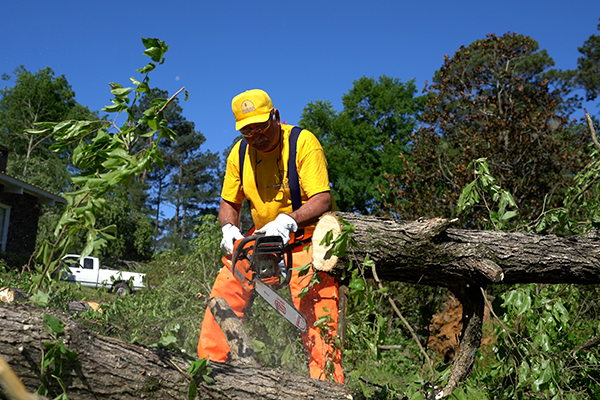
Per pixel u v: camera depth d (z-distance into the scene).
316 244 2.61
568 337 3.64
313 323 2.69
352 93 28.22
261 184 2.97
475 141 11.71
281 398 2.03
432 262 2.70
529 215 9.78
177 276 4.85
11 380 0.49
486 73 15.44
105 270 13.19
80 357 1.64
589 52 24.34
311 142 2.88
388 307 6.14
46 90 40.34
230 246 2.81
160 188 53.12
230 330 2.50
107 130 2.21
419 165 12.23
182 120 50.75
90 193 1.95
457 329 6.15
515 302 2.90
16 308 1.64
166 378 1.79
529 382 3.05
